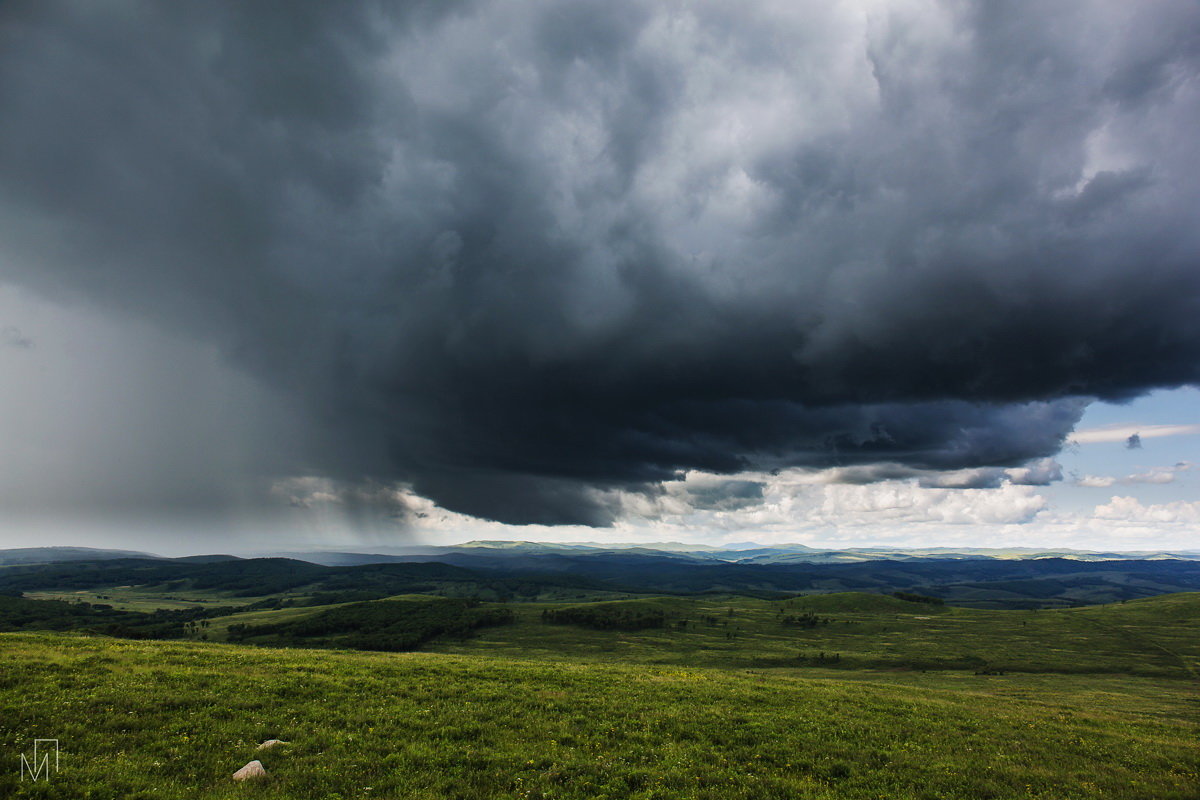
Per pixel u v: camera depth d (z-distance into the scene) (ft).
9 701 82.38
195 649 137.80
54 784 59.47
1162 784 85.30
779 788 72.84
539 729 89.51
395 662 136.67
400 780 66.85
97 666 107.45
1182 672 600.80
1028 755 95.55
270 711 89.40
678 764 78.48
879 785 76.89
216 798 58.80
